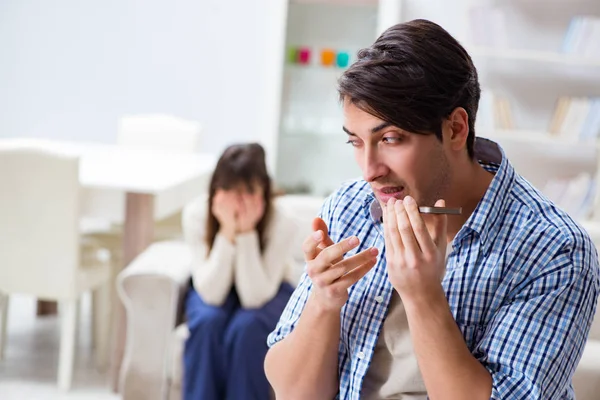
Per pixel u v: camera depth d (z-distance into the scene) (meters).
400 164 1.19
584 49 4.71
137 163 4.21
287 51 4.87
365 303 1.35
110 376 3.85
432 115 1.17
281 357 1.40
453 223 1.30
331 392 1.41
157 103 5.59
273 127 4.87
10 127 5.71
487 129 4.78
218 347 3.00
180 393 3.09
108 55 5.58
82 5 5.55
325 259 1.26
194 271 3.14
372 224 1.42
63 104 5.66
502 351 1.19
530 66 5.00
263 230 3.12
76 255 3.54
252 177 3.06
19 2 5.58
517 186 1.31
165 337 3.14
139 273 3.12
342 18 4.81
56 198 3.48
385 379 1.35
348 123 1.21
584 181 4.70
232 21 5.46
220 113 5.56
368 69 1.17
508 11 4.96
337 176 4.95
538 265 1.22
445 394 1.16
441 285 1.18
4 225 3.54
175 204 3.95
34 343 4.21
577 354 1.21
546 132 5.01
